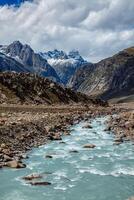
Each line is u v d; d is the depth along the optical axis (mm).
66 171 52125
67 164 56156
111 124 106875
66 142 75188
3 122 80438
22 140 68625
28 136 72500
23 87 188625
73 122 114812
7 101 163500
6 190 43281
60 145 71375
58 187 44969
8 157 55375
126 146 72062
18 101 169375
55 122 101875
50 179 48094
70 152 64938
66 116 126938
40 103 182375
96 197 41781
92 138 81750
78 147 70125
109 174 51156
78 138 81250
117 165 56250
